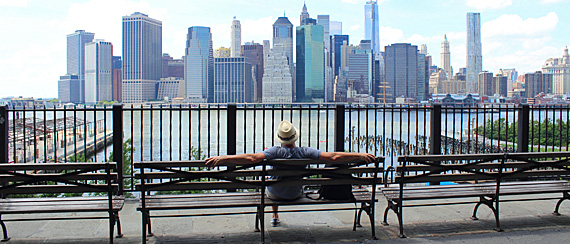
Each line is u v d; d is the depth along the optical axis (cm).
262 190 400
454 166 438
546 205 568
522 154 446
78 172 366
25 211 371
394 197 438
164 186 386
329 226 467
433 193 452
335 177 408
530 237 430
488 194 459
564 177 698
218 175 389
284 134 410
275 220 470
